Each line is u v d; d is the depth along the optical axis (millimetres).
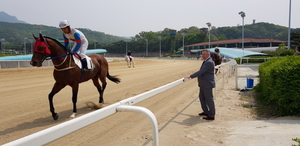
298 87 4047
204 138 3225
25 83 8930
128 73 13484
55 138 1226
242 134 3283
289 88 4105
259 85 6770
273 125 3662
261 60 21641
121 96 6438
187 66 21328
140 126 3783
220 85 8648
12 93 6766
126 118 4258
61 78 4238
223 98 6203
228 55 22656
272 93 4645
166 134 3396
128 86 8258
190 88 7812
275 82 4398
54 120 4152
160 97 6270
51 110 4133
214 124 3928
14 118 4246
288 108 4203
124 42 100438
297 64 4098
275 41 55438
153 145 1725
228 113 4664
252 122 3969
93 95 6562
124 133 3447
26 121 4074
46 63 17547
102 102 5578
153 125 1697
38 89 7516
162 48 92188
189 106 5262
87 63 4777
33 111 4762
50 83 8953
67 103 5512
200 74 4062
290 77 4094
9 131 3547
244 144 2898
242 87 7703
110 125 3842
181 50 77375
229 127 3740
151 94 2609
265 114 4543
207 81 4148
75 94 4453
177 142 3076
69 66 4281
